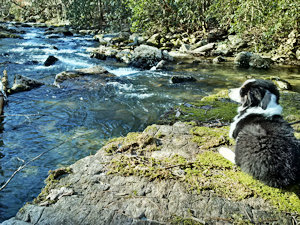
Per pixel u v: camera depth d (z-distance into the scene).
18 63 9.36
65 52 12.28
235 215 2.17
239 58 9.60
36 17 31.62
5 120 4.71
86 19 23.88
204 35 14.05
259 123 2.55
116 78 7.66
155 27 15.59
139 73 8.53
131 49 12.77
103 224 2.09
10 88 6.27
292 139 2.39
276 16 9.41
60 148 3.80
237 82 7.27
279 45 10.80
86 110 5.29
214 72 8.55
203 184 2.54
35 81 6.84
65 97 6.02
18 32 19.02
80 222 2.12
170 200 2.35
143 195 2.42
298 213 2.19
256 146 2.45
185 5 13.68
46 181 2.70
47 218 2.17
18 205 2.66
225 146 3.27
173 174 2.70
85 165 2.93
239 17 9.90
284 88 6.43
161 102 5.70
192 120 4.42
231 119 4.38
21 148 3.79
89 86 6.84
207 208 2.25
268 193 2.41
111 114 5.09
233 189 2.47
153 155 3.08
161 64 9.28
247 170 2.55
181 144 3.34
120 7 18.53
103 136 4.20
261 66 9.16
